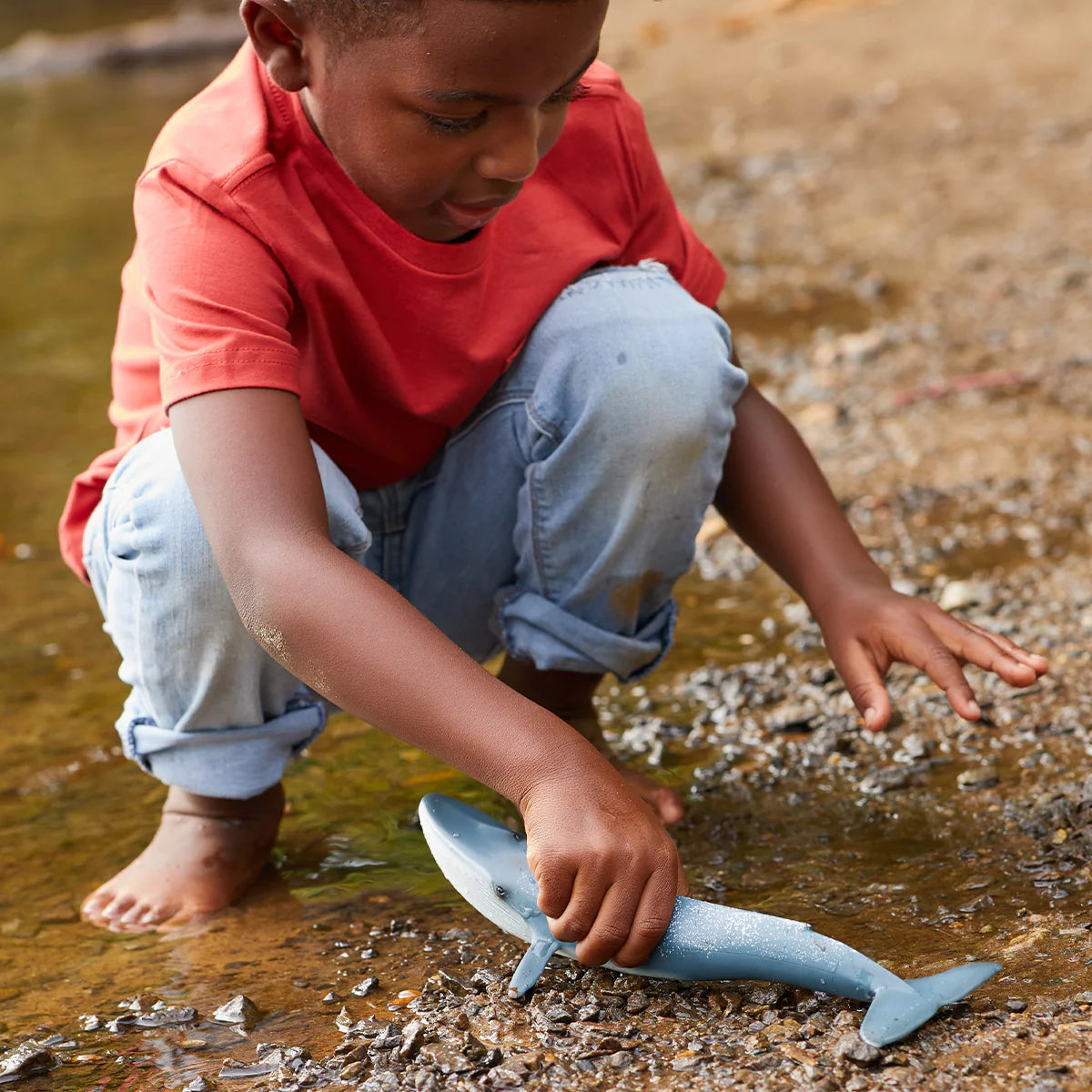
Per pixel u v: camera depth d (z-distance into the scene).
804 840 1.86
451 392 1.80
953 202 5.00
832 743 2.11
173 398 1.59
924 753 2.05
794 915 1.68
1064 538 2.74
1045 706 2.14
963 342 3.84
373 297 1.73
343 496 1.69
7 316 4.77
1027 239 4.55
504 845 1.60
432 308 1.75
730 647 2.47
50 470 3.51
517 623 1.87
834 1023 1.42
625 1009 1.49
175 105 8.67
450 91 1.44
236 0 12.27
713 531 2.97
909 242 4.69
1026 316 3.97
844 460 3.21
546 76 1.44
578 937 1.43
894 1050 1.36
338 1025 1.53
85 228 5.85
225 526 1.54
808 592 1.88
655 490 1.77
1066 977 1.47
